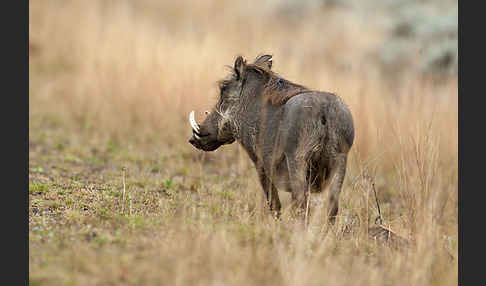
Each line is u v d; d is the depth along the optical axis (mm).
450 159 32312
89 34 58219
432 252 19469
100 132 40875
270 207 22938
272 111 21938
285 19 75312
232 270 17312
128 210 23297
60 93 50562
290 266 17500
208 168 33688
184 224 20484
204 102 40875
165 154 35688
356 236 21547
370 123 33875
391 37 63344
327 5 76812
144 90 43219
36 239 19344
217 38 55844
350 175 26328
